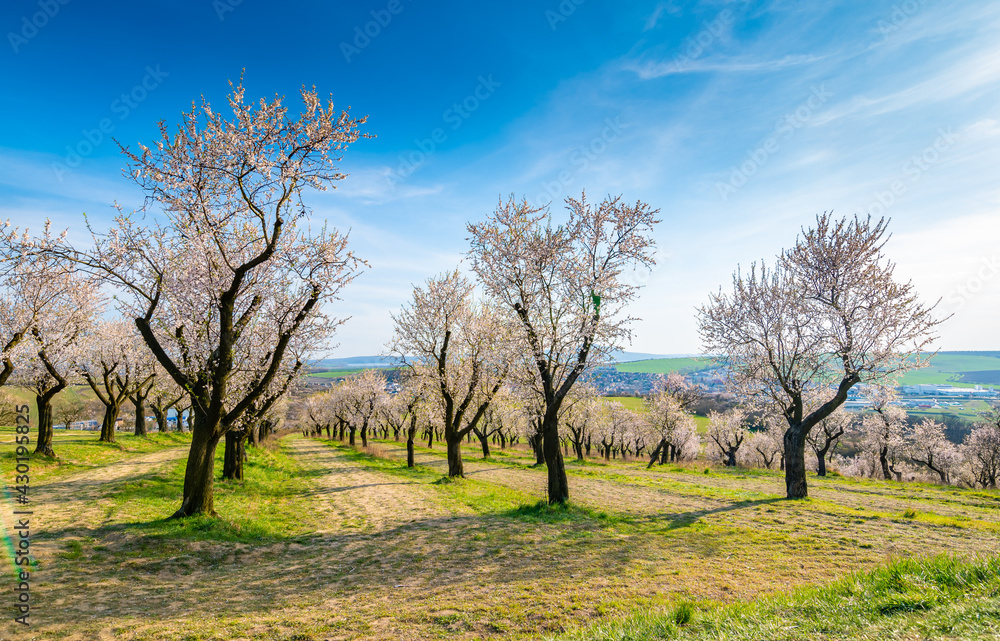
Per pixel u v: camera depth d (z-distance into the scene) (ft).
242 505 62.18
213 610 28.37
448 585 33.47
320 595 31.60
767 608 21.54
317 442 234.17
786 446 77.46
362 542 47.14
